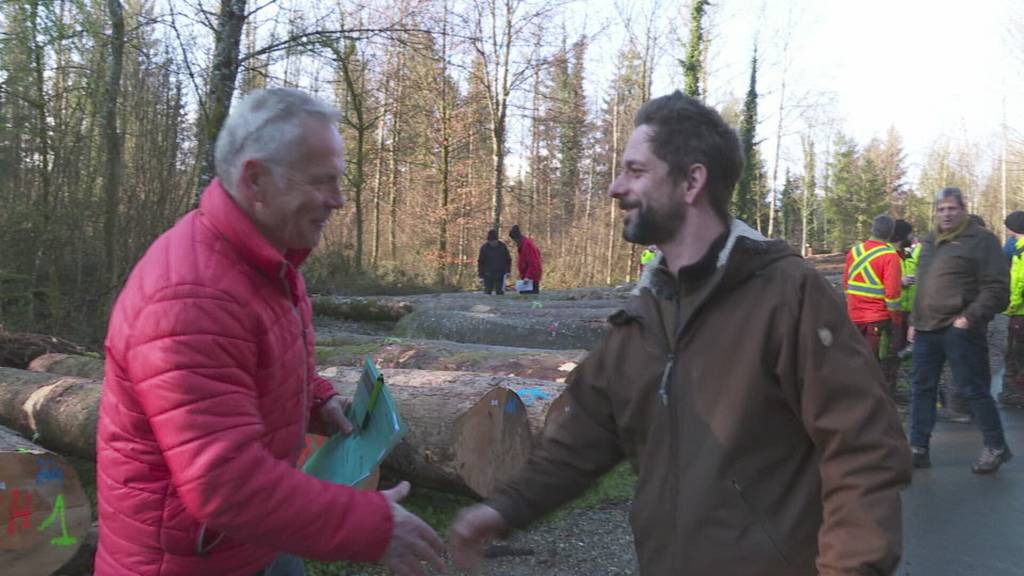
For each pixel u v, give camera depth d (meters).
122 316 1.71
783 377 1.71
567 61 26.12
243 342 1.72
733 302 1.77
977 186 61.59
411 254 30.44
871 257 7.47
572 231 37.12
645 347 1.93
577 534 4.52
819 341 1.67
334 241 23.06
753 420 1.73
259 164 1.79
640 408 1.93
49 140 9.59
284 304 1.92
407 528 1.76
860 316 7.56
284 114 1.79
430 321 9.31
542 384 5.02
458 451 4.29
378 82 22.45
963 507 5.01
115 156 9.80
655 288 1.93
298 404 2.01
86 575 3.70
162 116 10.20
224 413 1.64
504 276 17.81
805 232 54.06
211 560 1.85
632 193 1.89
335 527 1.68
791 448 1.75
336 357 7.02
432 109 27.48
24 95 9.34
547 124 29.41
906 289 9.36
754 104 34.06
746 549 1.72
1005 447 5.68
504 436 4.51
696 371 1.80
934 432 6.98
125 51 10.28
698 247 1.85
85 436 4.80
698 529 1.76
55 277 9.03
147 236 9.76
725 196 1.86
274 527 1.64
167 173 10.02
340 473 2.25
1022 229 8.11
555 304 12.20
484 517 2.06
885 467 1.62
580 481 2.14
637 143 1.89
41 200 9.45
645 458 1.92
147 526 1.77
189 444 1.60
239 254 1.79
